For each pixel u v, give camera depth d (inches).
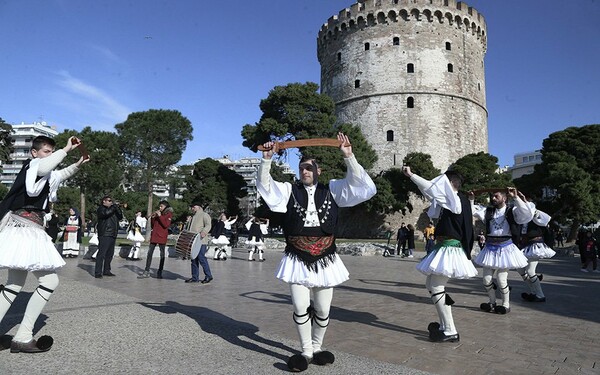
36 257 171.6
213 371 156.9
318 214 170.4
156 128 1462.8
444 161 1898.4
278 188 173.6
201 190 2063.2
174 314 252.5
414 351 191.3
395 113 1920.5
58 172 198.2
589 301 343.0
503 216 291.4
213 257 756.0
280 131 1567.4
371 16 1978.3
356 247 973.8
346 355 181.9
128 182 1686.8
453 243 216.5
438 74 1934.1
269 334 212.1
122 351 178.1
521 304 326.3
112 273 464.1
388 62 1945.1
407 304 309.1
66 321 228.4
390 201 1642.5
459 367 169.8
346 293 360.2
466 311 292.0
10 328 210.5
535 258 338.3
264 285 399.2
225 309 276.8
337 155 1521.9
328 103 1644.9
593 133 1577.3
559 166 1444.4
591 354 191.5
